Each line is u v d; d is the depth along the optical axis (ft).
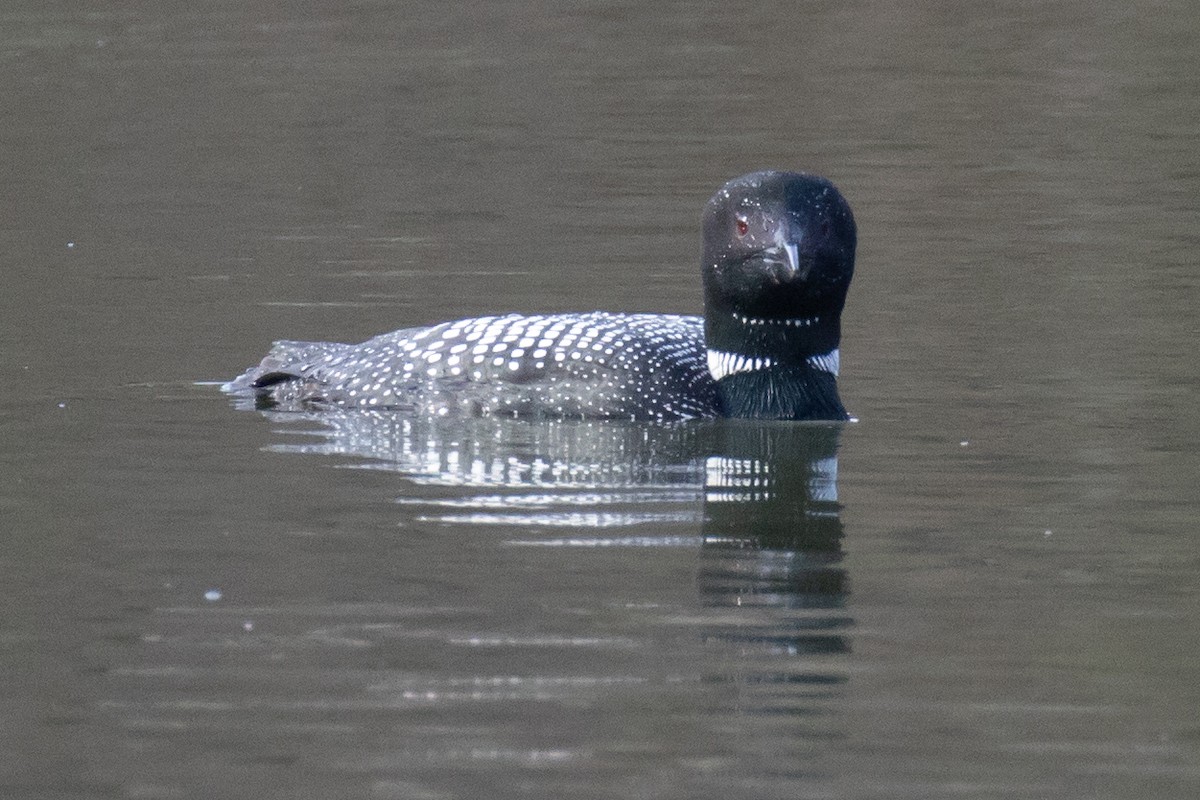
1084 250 58.65
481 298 53.26
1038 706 25.20
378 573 30.63
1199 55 90.12
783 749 23.93
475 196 67.62
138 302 52.90
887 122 79.05
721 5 102.27
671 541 32.45
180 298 53.42
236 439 39.29
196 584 30.07
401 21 99.50
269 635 27.89
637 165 72.33
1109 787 22.91
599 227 62.64
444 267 57.21
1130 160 71.92
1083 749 23.95
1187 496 34.81
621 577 30.45
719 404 41.01
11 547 31.94
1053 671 26.35
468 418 40.81
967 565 30.99
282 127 79.51
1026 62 89.76
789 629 28.02
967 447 38.60
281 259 58.39
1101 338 48.32
